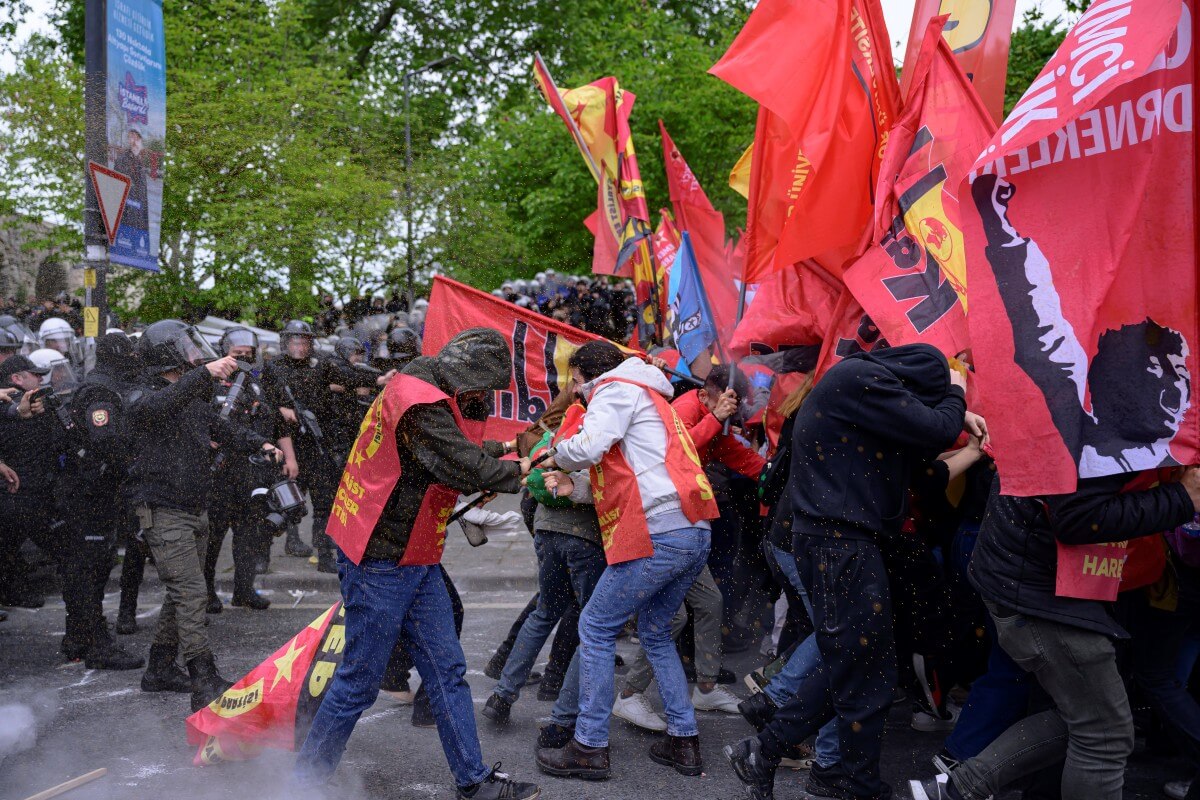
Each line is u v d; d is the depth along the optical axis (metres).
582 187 22.28
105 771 3.78
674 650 4.04
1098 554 2.88
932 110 4.01
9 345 6.26
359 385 7.50
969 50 4.56
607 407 3.79
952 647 3.98
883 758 4.12
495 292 18.06
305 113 13.73
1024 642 2.96
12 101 10.90
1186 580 3.47
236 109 12.68
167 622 4.97
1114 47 2.76
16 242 11.36
